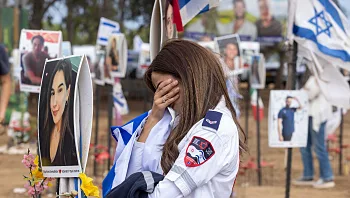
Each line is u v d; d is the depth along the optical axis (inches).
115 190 106.7
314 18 249.3
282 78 1347.2
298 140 263.0
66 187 126.7
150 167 113.6
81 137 125.0
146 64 500.4
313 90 394.9
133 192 105.0
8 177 410.6
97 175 405.1
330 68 261.4
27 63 229.1
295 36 251.0
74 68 123.1
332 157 547.2
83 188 122.3
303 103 262.8
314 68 260.5
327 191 395.5
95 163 404.5
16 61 492.1
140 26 1328.7
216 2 165.9
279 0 1222.9
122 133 123.6
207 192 106.5
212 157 104.7
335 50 248.1
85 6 1259.8
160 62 112.8
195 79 109.7
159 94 112.2
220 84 111.7
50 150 128.2
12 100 515.8
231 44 368.2
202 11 167.0
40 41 227.9
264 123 847.1
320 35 248.5
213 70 111.5
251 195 372.2
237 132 109.0
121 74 380.5
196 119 108.8
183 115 109.4
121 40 376.8
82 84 124.9
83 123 124.8
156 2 143.3
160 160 112.4
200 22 1162.0
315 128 400.8
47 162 129.1
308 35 247.9
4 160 478.3
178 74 110.7
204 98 109.4
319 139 404.8
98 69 406.6
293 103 262.2
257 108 424.8
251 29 1222.3
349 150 604.1
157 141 114.1
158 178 107.5
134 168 116.0
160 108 112.4
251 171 458.0
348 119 936.9
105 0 1031.0
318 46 248.4
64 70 125.5
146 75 116.9
